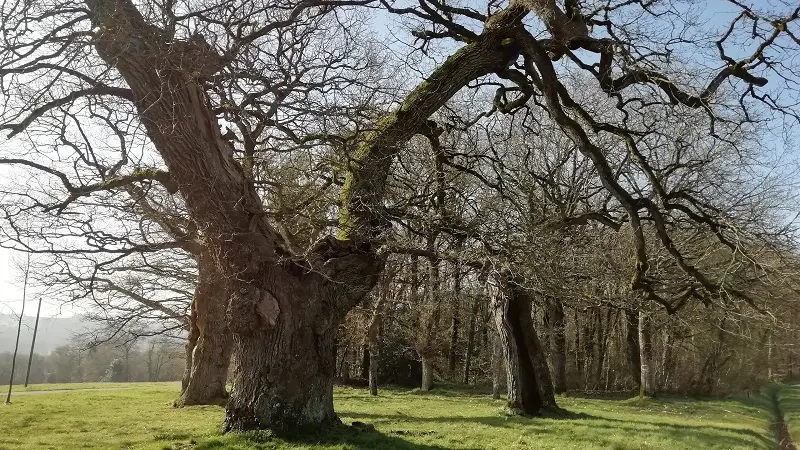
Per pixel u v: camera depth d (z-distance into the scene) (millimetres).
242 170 11578
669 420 19828
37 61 9789
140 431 13914
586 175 22453
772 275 13430
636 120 18281
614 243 19688
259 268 11312
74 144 11188
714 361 33938
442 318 32406
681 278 16203
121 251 14016
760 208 18625
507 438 13570
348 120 11930
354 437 11203
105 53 10070
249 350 11289
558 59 12820
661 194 11516
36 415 17375
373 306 27375
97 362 51062
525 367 19125
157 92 10320
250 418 11070
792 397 36938
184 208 14500
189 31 10609
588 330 37312
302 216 12039
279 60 12055
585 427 15883
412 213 12836
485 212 13672
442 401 25891
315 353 11586
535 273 13680
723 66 11453
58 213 11359
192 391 20844
